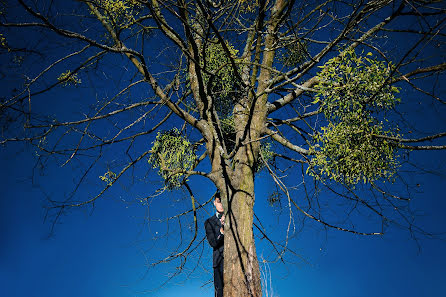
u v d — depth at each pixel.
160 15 4.18
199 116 4.58
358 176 3.41
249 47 3.99
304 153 4.05
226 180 4.01
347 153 3.33
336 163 3.38
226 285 3.63
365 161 3.31
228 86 4.42
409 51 2.65
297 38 3.26
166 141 4.24
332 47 3.26
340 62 3.23
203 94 4.11
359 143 3.33
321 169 3.47
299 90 4.53
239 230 3.78
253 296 3.53
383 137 3.27
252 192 3.98
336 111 3.29
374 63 3.20
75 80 4.19
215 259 4.32
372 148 3.31
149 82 4.23
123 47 4.02
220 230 4.29
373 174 3.42
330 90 3.23
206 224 4.44
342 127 3.30
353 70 3.19
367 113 3.31
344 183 3.47
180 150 4.24
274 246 3.73
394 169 3.39
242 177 4.00
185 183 4.31
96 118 4.06
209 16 3.10
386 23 3.50
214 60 4.38
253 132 4.14
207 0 3.15
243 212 3.86
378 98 3.19
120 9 4.18
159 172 4.39
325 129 3.39
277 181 3.69
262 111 4.23
